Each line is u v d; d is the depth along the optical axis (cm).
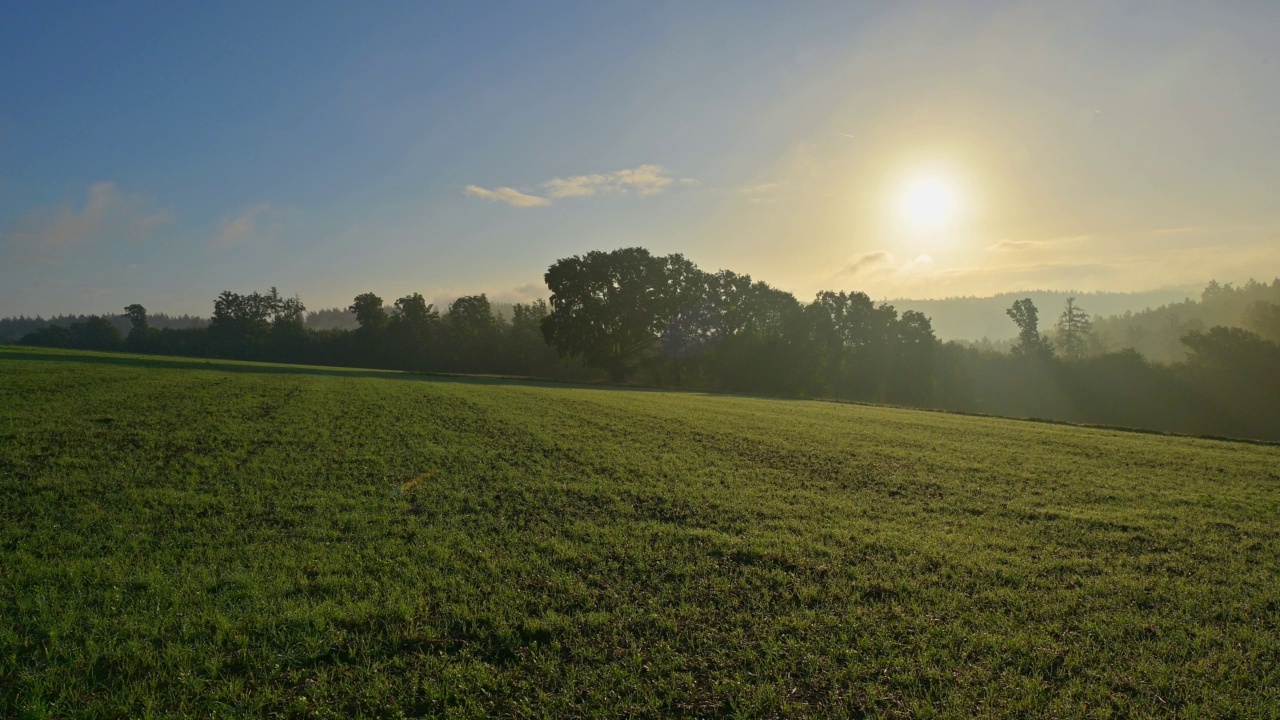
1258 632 788
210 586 854
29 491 1277
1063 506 1446
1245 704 630
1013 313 9369
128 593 825
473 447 1986
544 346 10781
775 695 632
